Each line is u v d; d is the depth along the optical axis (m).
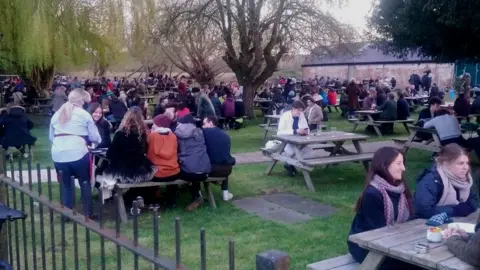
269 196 8.27
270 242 5.93
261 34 21.17
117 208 2.67
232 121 19.02
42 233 3.56
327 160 8.86
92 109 8.75
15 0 16.34
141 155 7.05
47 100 23.91
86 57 18.94
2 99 22.34
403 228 3.80
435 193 4.42
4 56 17.44
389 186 4.01
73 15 17.66
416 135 11.39
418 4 9.28
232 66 22.30
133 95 21.22
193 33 20.12
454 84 35.78
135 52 20.52
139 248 2.51
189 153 7.31
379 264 3.54
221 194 8.35
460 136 10.28
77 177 6.84
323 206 7.60
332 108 28.56
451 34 10.00
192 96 19.59
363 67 45.97
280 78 41.06
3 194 4.20
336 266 3.93
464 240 3.26
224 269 5.12
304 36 20.67
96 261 5.30
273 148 10.02
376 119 17.70
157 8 19.53
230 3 20.14
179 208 7.52
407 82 42.44
